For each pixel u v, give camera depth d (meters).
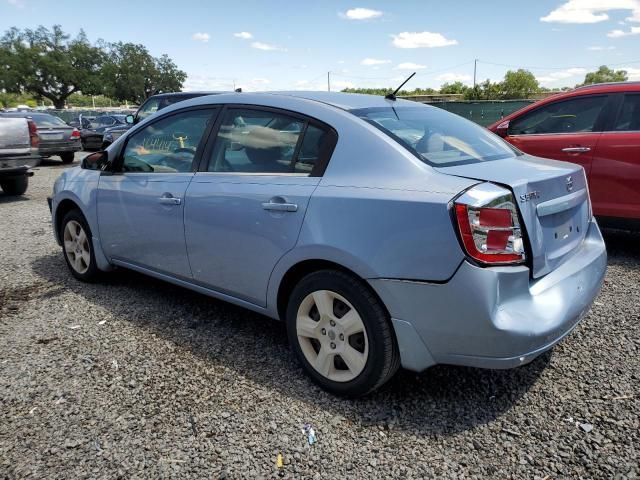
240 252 3.27
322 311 2.91
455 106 21.08
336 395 2.94
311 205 2.87
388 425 2.68
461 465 2.39
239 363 3.33
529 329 2.43
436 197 2.49
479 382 3.07
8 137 9.43
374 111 3.20
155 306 4.28
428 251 2.48
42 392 3.03
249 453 2.49
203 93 10.30
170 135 3.89
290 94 3.46
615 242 5.97
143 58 74.69
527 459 2.42
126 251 4.23
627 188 5.20
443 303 2.47
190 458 2.46
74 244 4.89
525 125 6.06
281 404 2.88
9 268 5.36
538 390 2.97
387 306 2.63
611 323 3.78
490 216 2.40
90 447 2.55
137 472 2.38
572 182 3.00
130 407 2.87
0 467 2.42
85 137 21.28
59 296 4.54
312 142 3.06
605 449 2.47
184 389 3.04
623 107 5.30
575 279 2.82
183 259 3.71
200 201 3.47
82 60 68.75
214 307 4.25
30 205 9.30
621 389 2.95
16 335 3.77
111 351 3.51
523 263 2.52
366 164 2.81
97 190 4.39
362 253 2.65
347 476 2.34
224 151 3.50
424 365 2.64
